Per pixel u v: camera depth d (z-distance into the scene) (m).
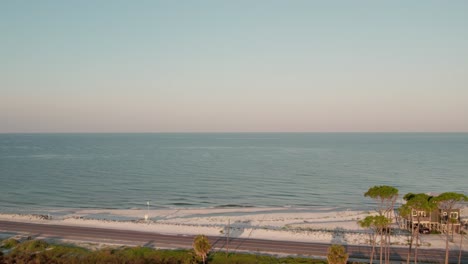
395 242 73.94
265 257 64.19
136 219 98.50
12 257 62.03
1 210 111.44
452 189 149.88
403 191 146.50
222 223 92.94
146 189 150.12
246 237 77.25
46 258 62.31
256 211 114.00
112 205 122.62
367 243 73.44
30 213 105.94
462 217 88.50
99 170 198.62
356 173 193.38
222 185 160.50
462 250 69.19
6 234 77.31
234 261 62.41
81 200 129.12
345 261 52.84
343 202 130.25
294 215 106.06
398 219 93.56
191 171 199.75
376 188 62.22
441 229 81.06
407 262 60.22
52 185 154.88
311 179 175.75
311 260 62.88
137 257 63.12
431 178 176.12
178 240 74.00
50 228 82.25
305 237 77.56
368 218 58.44
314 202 130.25
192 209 116.69
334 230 85.25
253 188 154.50
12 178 170.25
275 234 79.81
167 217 102.38
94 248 68.25
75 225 85.31
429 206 57.31
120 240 73.62
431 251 68.56
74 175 180.75
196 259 60.84
